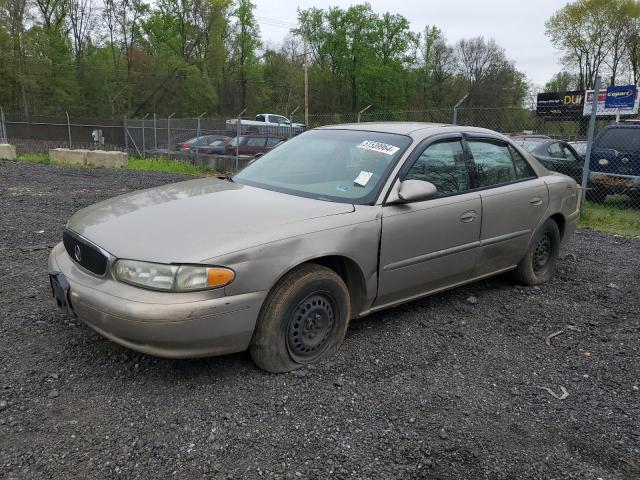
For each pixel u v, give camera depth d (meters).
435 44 65.81
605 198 12.01
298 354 3.53
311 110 65.69
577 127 14.96
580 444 2.95
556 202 5.39
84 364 3.49
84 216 3.71
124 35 52.47
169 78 52.31
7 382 3.24
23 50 44.69
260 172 4.52
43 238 6.71
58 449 2.69
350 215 3.69
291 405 3.15
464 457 2.79
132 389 3.23
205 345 3.10
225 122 26.11
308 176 4.25
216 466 2.62
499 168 4.93
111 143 31.22
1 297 4.56
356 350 3.87
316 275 3.47
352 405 3.19
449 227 4.26
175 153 23.02
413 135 4.35
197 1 53.56
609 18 44.56
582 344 4.22
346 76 66.94
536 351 4.07
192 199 3.79
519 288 5.39
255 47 62.34
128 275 3.08
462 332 4.31
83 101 50.25
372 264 3.79
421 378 3.56
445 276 4.38
